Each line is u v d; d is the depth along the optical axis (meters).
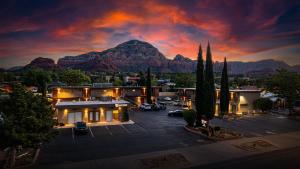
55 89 55.59
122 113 43.72
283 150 25.64
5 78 106.38
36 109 20.80
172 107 66.06
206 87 35.22
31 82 101.69
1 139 18.52
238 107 53.97
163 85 110.62
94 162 21.39
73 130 36.03
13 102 19.95
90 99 58.41
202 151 24.91
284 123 42.06
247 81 124.19
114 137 31.08
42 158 22.36
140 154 23.72
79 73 100.12
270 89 54.81
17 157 22.09
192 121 36.16
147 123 41.53
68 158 22.44
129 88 65.62
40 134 19.72
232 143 28.11
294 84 50.72
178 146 26.70
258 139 30.14
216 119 45.94
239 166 20.53
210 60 35.75
